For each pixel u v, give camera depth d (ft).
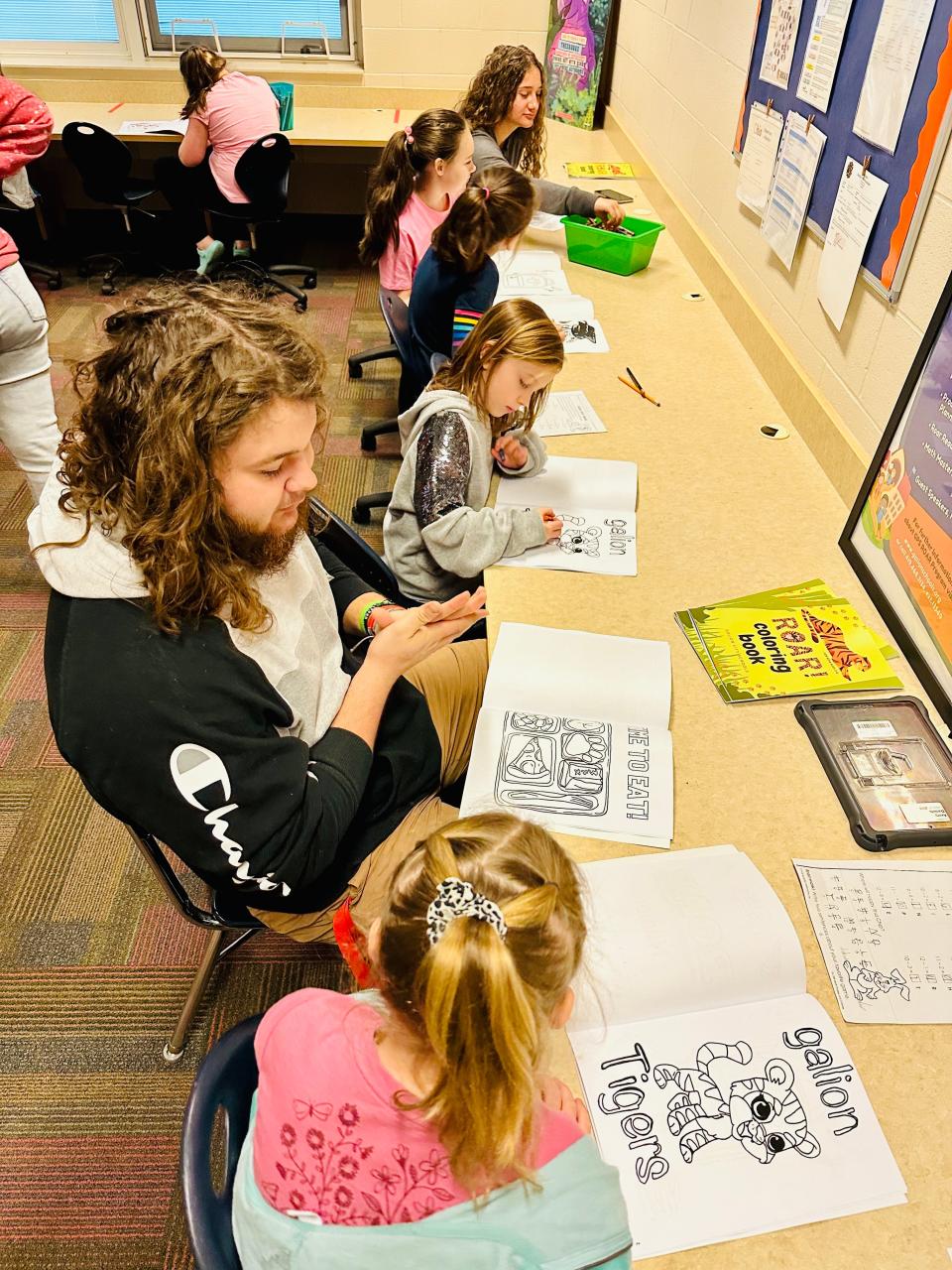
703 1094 2.70
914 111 4.54
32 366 7.39
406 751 4.31
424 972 1.93
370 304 13.98
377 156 15.78
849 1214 2.46
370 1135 2.18
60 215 15.98
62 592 3.09
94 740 3.05
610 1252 2.16
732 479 5.61
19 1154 4.83
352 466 10.27
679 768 3.73
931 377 4.00
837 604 4.59
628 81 11.54
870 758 3.75
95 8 14.15
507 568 4.83
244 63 14.58
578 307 7.79
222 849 3.29
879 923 3.18
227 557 3.14
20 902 5.96
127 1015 5.41
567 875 2.32
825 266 5.66
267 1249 2.30
